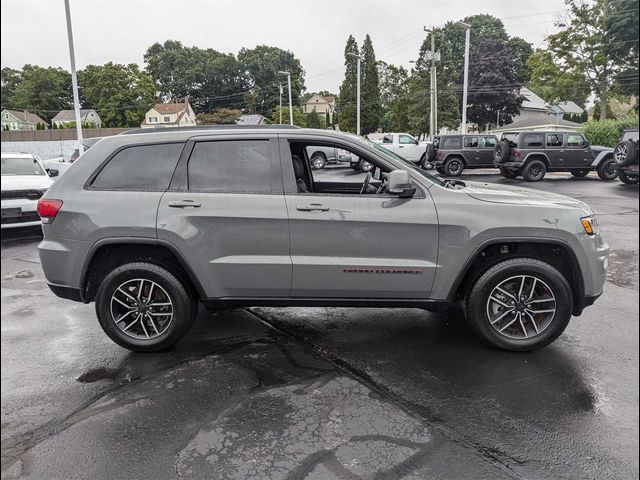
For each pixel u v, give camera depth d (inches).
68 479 93.3
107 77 3272.6
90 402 121.7
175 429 109.2
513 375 132.9
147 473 94.7
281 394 123.8
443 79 1860.2
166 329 149.4
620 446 101.4
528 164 669.9
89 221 142.3
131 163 146.8
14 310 193.9
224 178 145.0
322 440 104.3
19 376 136.5
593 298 146.9
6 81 3956.7
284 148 146.0
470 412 114.6
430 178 152.9
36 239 353.4
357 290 145.8
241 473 94.1
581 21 1454.2
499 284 144.8
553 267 146.6
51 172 403.9
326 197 143.3
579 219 142.5
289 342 157.1
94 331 170.9
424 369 137.0
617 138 1074.1
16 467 97.0
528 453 99.5
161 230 140.9
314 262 142.6
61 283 147.5
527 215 141.0
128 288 149.6
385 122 2795.3
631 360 141.4
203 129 148.7
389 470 94.4
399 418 112.3
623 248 293.0
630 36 1391.5
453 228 141.1
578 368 136.6
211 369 138.6
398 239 142.2
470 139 783.7
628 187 601.0
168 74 4170.8
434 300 146.9
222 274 144.3
